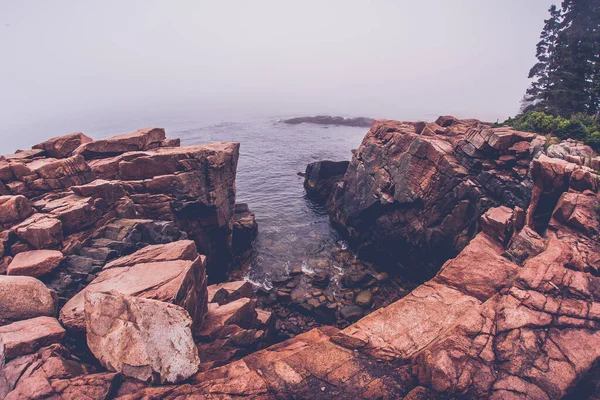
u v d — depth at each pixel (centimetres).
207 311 1293
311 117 15975
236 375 828
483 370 746
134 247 1460
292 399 756
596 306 852
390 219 2822
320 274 2700
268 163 7031
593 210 1223
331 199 4084
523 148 2159
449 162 2417
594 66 3469
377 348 896
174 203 2230
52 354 771
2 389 695
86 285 1154
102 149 2234
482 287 1057
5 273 1156
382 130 3366
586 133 2192
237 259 2953
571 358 740
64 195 1584
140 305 832
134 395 725
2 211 1252
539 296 898
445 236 2372
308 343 1067
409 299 1066
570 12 4012
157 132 2595
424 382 776
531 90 4784
